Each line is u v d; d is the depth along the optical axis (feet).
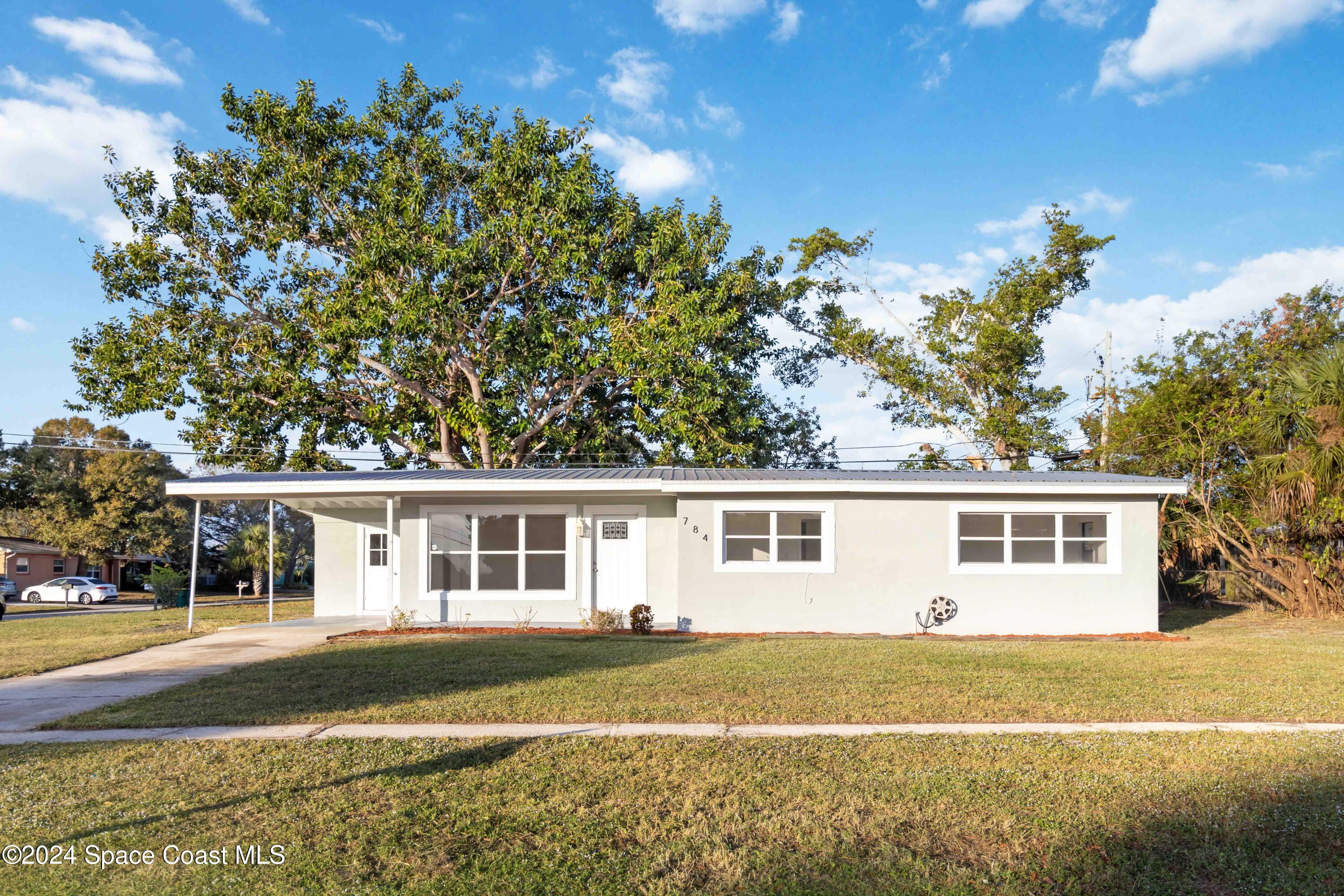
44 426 188.75
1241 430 69.51
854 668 39.11
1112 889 15.97
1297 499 60.54
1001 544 58.18
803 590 56.80
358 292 90.12
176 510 167.53
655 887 15.96
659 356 84.84
